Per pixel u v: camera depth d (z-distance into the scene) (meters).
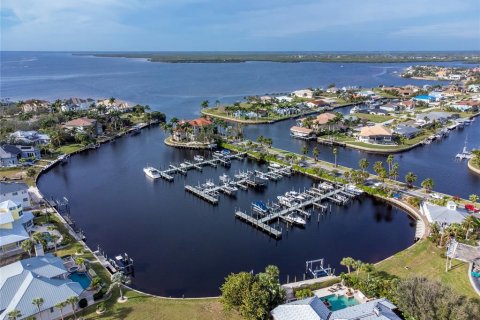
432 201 104.19
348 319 51.94
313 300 56.62
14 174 136.88
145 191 125.38
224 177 131.38
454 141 184.75
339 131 199.12
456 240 80.38
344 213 106.19
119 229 97.62
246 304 55.41
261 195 120.06
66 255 79.31
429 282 57.59
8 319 54.75
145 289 72.00
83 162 158.38
